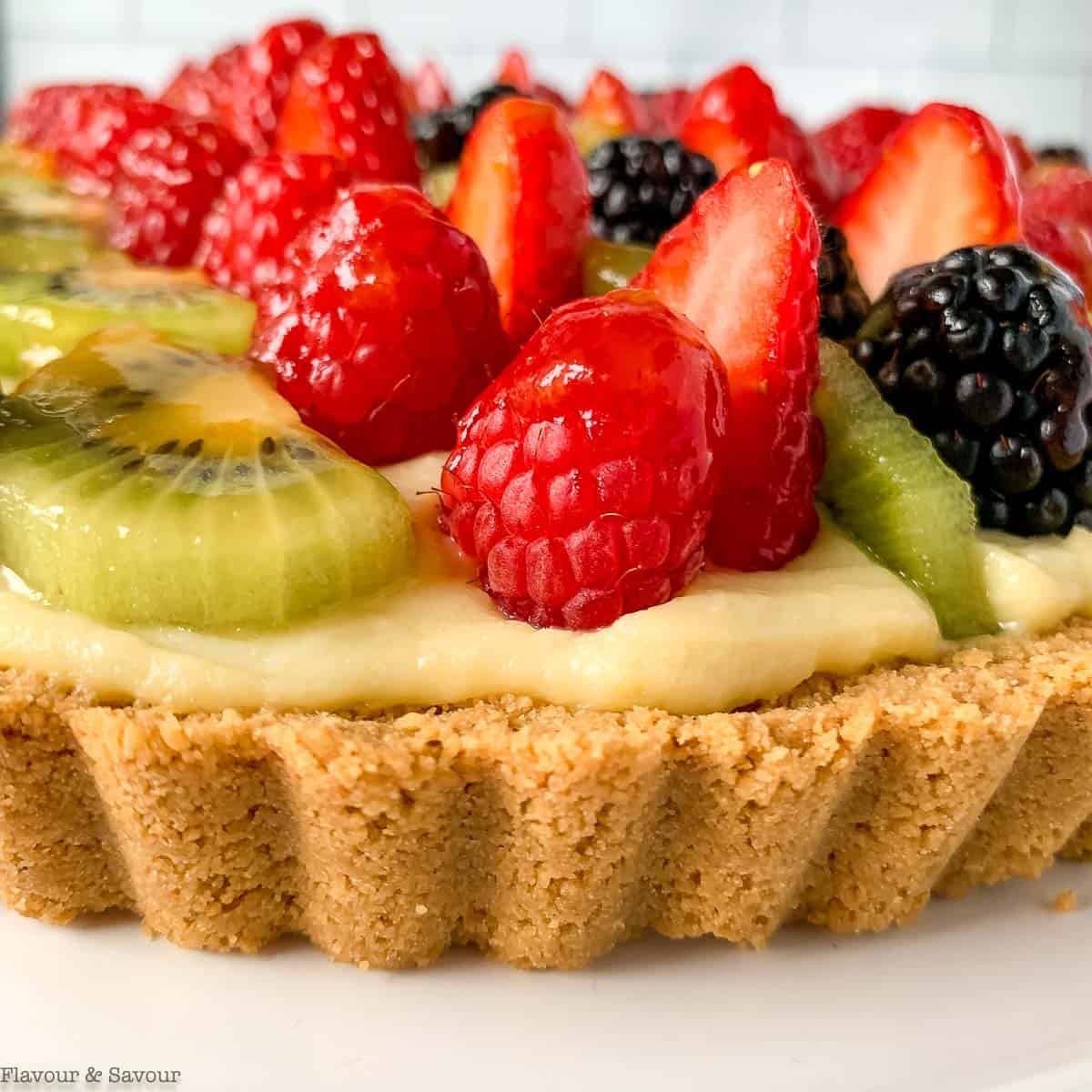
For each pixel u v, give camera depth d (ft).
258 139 0.81
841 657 0.57
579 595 0.55
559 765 0.53
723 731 0.54
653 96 1.09
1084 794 0.59
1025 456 0.59
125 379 0.59
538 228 0.64
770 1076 0.54
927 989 0.57
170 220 0.73
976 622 0.59
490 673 0.55
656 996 0.56
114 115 0.83
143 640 0.55
